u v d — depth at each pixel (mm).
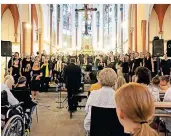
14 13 15273
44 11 22484
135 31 17141
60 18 29375
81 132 5566
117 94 1131
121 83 3889
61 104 9141
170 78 6062
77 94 7453
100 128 3088
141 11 15438
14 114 4098
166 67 10102
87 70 14508
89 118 3322
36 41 21094
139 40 15812
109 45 30000
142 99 1068
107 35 30547
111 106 3072
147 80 4422
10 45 9406
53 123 6383
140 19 15672
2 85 4410
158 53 9016
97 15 32000
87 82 13531
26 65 10172
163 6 15875
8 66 9727
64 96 11133
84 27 31859
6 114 3961
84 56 19672
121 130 3051
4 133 3582
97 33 31750
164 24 16016
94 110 3109
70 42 31266
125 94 1093
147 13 15156
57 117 7074
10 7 15148
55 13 28094
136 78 4484
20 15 15094
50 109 8227
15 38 15461
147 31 15148
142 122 1047
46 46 23750
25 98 5016
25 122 4832
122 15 25250
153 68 9477
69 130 5738
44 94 11547
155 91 4586
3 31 15359
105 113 3074
